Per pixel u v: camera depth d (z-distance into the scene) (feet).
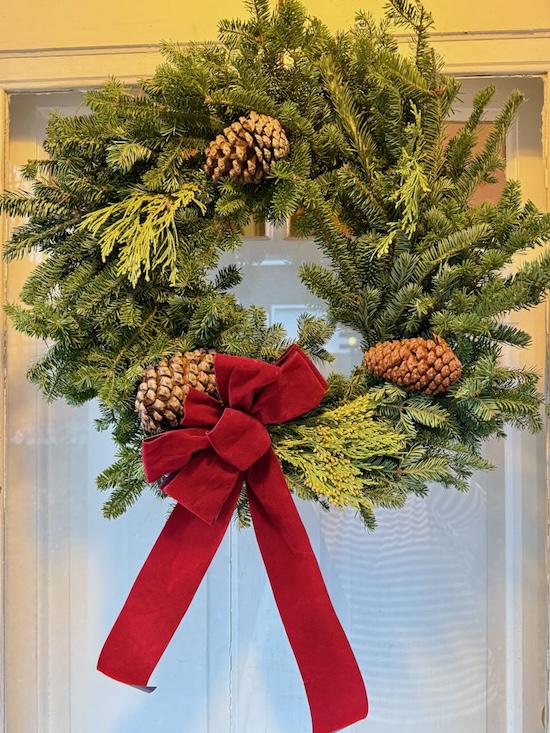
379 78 1.91
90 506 2.90
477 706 2.80
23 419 2.83
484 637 2.80
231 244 2.09
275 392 1.88
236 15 2.57
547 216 1.90
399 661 2.82
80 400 2.14
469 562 2.81
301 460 1.92
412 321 2.02
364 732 2.84
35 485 2.85
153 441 1.75
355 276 2.10
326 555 2.83
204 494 1.83
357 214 2.12
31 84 2.67
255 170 1.92
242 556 2.87
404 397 1.99
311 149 2.06
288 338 2.52
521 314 2.69
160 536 2.04
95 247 2.05
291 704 2.85
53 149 2.03
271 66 2.04
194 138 2.04
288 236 2.72
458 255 1.99
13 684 2.80
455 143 2.11
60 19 2.63
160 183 1.94
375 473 2.04
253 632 2.87
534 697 2.71
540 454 2.68
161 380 1.84
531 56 2.53
